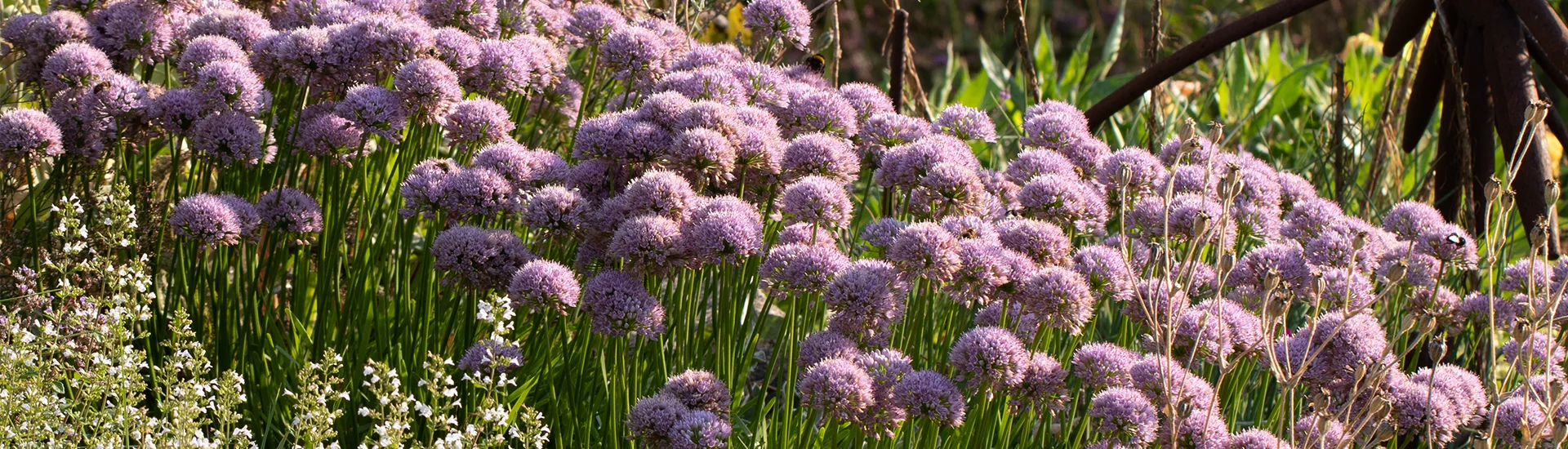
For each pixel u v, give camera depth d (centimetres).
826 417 340
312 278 438
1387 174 644
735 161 348
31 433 297
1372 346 321
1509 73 429
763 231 347
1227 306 330
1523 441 294
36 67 391
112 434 307
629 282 317
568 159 452
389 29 373
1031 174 379
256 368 375
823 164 348
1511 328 355
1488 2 441
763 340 477
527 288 310
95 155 372
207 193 385
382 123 361
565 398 356
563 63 432
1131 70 1425
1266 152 746
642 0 527
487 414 302
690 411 299
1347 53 859
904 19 513
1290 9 469
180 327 321
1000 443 347
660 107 361
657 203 324
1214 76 809
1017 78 843
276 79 388
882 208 440
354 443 359
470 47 387
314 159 435
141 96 365
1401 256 363
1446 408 319
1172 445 281
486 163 352
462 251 327
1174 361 328
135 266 330
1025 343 353
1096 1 1519
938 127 411
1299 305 499
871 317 303
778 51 487
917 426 371
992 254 310
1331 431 315
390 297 392
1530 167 416
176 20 411
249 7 445
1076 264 333
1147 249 348
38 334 387
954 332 381
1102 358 312
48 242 387
